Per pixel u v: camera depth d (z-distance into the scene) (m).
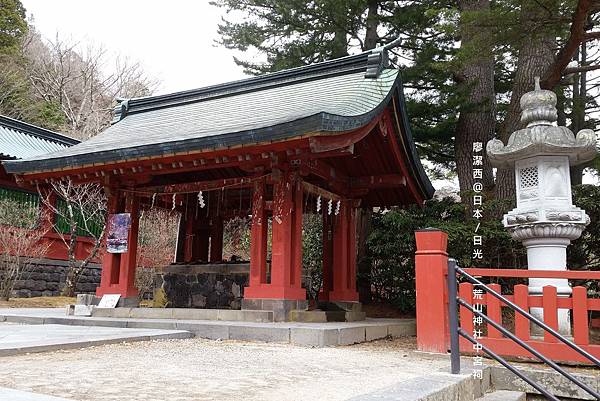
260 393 3.62
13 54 28.97
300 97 9.57
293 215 8.50
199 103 11.49
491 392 5.11
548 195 6.92
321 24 15.02
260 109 9.57
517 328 5.80
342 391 3.73
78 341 5.96
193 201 12.19
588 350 5.41
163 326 7.84
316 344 6.64
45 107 29.36
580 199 10.42
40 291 15.87
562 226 6.65
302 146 7.38
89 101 33.34
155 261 17.36
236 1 15.63
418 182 10.75
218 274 10.28
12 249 14.80
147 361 5.08
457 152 14.05
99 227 18.08
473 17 9.62
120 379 4.05
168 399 3.34
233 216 12.18
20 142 17.56
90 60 34.34
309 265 14.71
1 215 14.62
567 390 4.99
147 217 17.33
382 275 13.76
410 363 5.39
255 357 5.53
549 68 10.91
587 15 9.30
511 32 9.89
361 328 7.66
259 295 8.20
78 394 3.44
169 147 7.96
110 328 7.91
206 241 12.53
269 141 7.31
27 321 9.09
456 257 11.20
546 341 5.68
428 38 14.78
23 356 5.27
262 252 8.43
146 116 11.83
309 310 9.00
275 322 7.88
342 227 10.39
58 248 16.72
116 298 9.33
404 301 13.16
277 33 15.94
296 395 3.56
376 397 3.01
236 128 7.76
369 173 10.43
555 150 6.85
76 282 16.16
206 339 7.24
